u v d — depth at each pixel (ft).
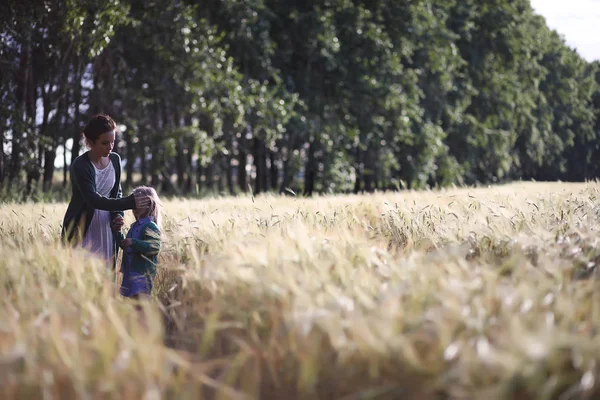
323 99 90.48
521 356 6.42
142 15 67.97
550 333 6.71
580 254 12.36
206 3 80.89
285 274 9.59
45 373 6.75
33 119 64.28
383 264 11.00
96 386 6.87
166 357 7.38
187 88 70.90
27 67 61.67
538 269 9.99
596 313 7.61
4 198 47.75
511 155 147.33
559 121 180.04
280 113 78.95
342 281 9.71
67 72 66.59
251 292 9.58
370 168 103.91
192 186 91.30
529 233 14.73
